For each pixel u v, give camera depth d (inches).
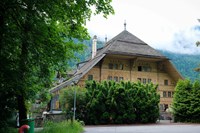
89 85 1437.0
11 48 526.3
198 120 1558.8
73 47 701.9
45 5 488.7
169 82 2171.5
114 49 1979.6
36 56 567.8
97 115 1366.9
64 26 626.8
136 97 1471.5
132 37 2187.5
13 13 492.4
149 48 2138.3
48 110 1665.8
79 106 1344.7
